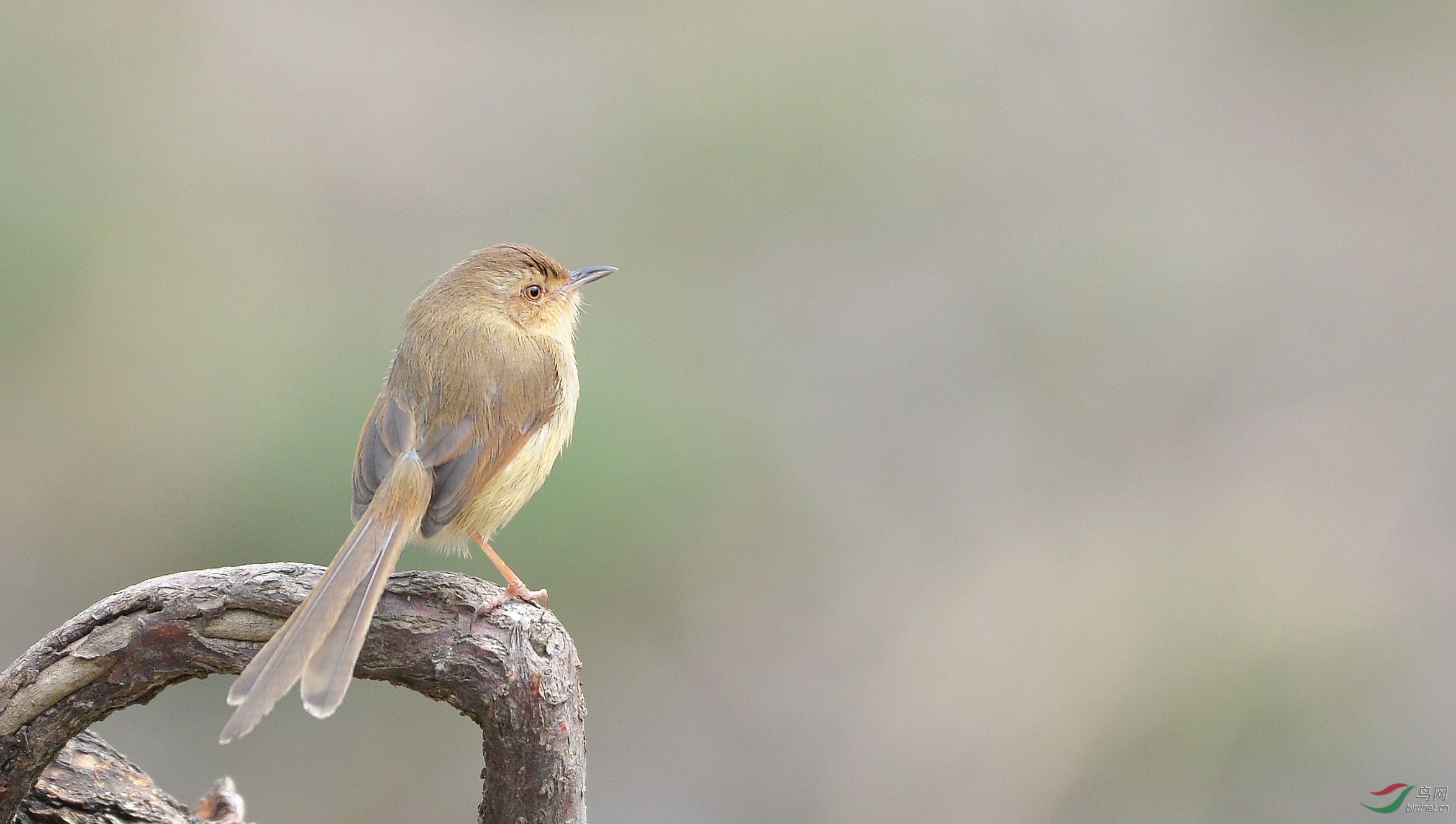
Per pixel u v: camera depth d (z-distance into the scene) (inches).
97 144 650.8
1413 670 551.5
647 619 563.8
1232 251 710.5
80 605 536.4
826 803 547.5
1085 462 647.8
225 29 733.9
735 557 594.6
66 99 655.8
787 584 597.0
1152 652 562.3
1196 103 766.5
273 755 525.0
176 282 614.9
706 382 643.5
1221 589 582.9
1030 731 554.3
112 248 610.5
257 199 678.5
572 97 745.0
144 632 195.3
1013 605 591.5
